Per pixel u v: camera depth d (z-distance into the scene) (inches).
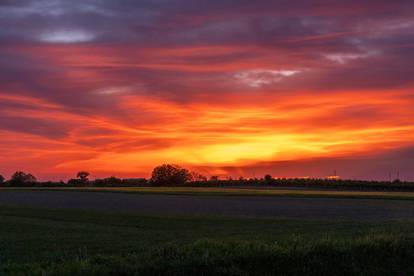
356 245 690.8
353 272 628.4
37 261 665.0
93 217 1556.3
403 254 698.8
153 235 1023.6
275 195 3331.7
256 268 594.2
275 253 621.0
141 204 2356.1
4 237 976.9
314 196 3166.8
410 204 2374.5
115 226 1264.8
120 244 854.5
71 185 6387.8
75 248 806.5
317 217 1626.5
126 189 4633.4
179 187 5442.9
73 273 522.0
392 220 1497.3
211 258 583.2
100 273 526.9
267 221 1438.2
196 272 562.3
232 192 3831.2
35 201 2630.4
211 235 1017.5
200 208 2074.3
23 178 6338.6
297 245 668.1
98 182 6382.9
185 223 1353.3
